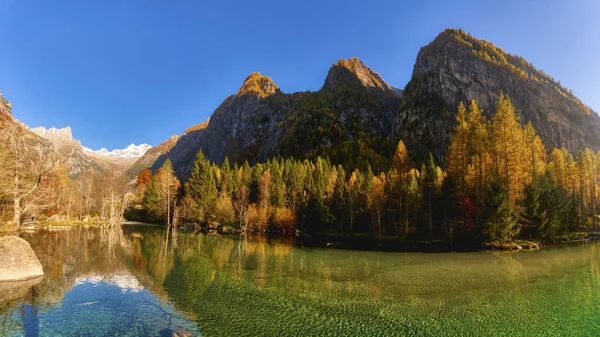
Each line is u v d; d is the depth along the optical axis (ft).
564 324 63.77
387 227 265.95
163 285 90.58
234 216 315.99
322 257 149.28
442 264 131.85
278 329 59.62
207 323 62.34
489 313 70.03
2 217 192.03
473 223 201.57
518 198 210.18
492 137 224.94
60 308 68.85
